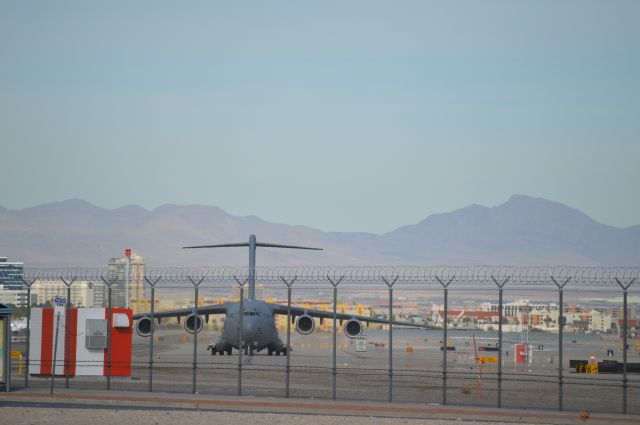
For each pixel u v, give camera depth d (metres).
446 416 102.19
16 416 97.94
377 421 96.88
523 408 108.94
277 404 106.62
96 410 103.44
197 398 112.88
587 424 98.88
